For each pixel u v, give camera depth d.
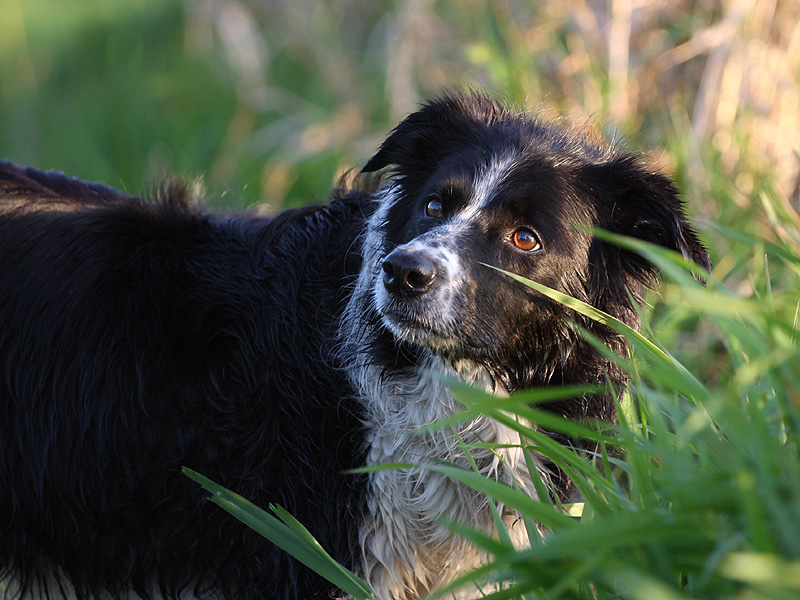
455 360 3.60
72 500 3.71
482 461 3.71
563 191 3.67
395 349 3.71
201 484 3.30
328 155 7.55
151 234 3.91
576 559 2.39
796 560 1.99
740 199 5.54
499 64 6.48
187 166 7.96
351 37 9.19
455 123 4.04
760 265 3.73
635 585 2.01
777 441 2.61
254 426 3.65
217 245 3.95
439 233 3.51
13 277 3.79
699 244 3.58
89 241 3.84
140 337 3.71
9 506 3.77
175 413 3.66
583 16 6.50
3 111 10.02
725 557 2.18
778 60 5.84
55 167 8.59
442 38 7.87
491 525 3.71
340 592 3.61
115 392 3.68
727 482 2.31
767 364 2.32
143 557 3.73
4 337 3.75
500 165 3.69
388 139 4.08
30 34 11.55
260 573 3.60
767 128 5.80
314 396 3.69
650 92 6.33
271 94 8.54
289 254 3.90
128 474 3.67
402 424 3.71
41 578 3.85
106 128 8.93
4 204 3.97
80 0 11.80
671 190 3.76
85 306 3.73
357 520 3.66
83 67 10.84
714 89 5.88
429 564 3.82
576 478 2.76
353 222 3.99
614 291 3.81
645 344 2.92
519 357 3.68
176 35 10.79
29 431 3.72
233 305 3.75
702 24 6.15
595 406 3.74
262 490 3.60
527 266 3.60
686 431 2.40
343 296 3.83
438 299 3.42
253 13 9.62
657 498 2.69
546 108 5.67
